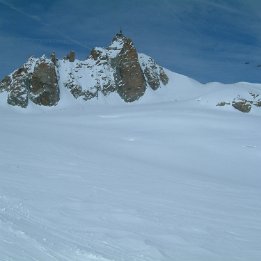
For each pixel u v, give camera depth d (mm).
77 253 7387
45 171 17812
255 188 24906
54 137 39938
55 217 10125
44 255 6770
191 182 22391
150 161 34906
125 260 7859
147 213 12625
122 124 58469
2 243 6711
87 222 10336
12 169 16969
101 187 15969
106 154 31891
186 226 11844
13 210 9656
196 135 50156
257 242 11258
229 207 16219
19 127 45406
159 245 9492
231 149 43781
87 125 57156
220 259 9320
